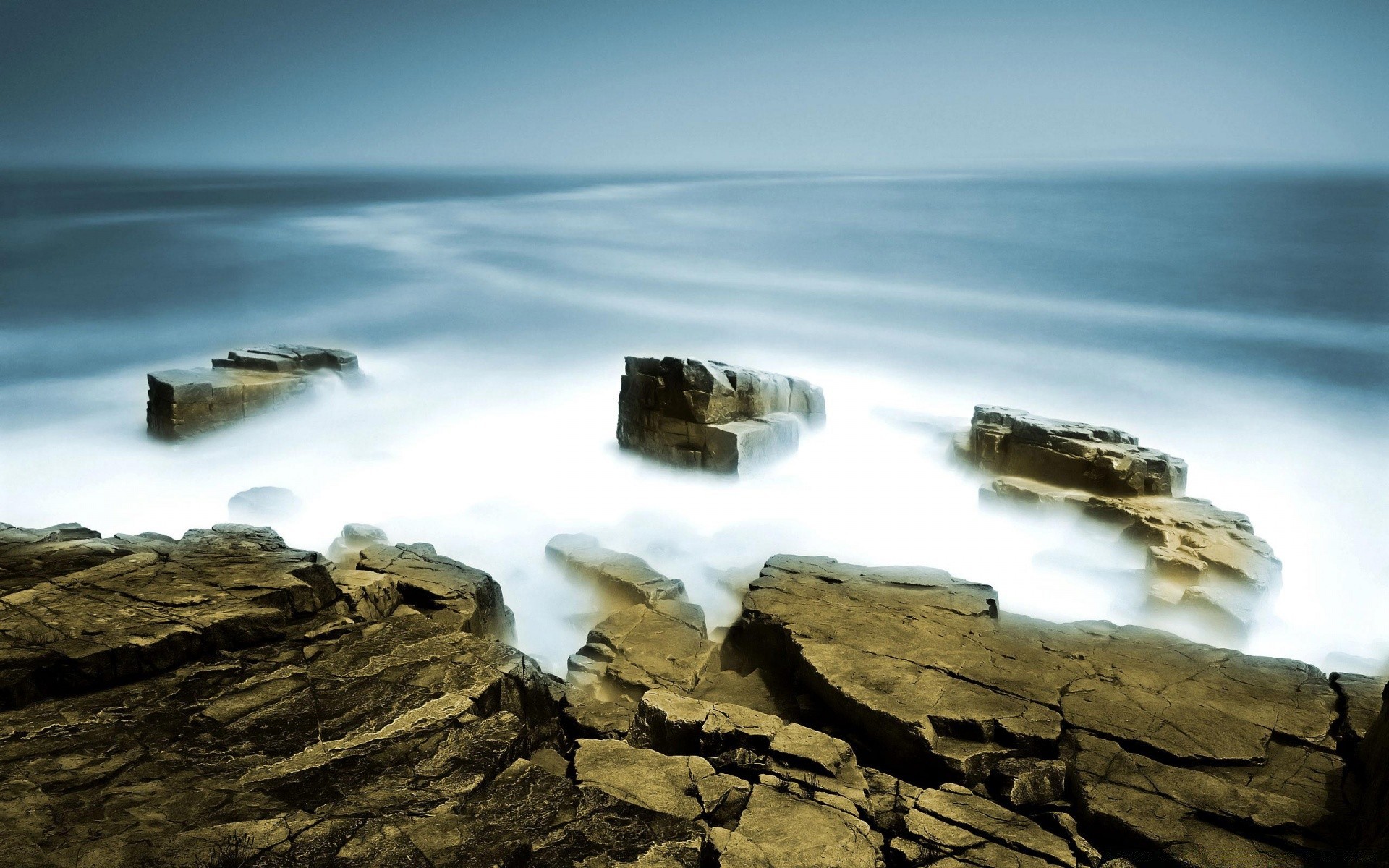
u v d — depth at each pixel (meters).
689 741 8.87
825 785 8.02
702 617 12.48
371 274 52.75
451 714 8.45
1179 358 33.16
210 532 11.90
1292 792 8.20
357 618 10.55
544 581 14.81
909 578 12.41
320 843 6.68
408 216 94.19
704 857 7.12
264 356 25.11
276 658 9.27
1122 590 14.49
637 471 20.67
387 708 8.52
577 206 111.75
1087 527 16.45
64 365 31.95
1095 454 17.19
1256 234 68.50
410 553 13.12
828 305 44.69
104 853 6.36
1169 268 52.69
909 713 9.14
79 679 8.41
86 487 19.98
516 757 8.27
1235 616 12.87
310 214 95.56
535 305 44.78
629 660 11.23
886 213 95.75
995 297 45.94
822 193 135.88
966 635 10.85
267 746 7.85
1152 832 7.70
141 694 8.48
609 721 9.89
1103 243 64.62
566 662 12.83
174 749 7.72
